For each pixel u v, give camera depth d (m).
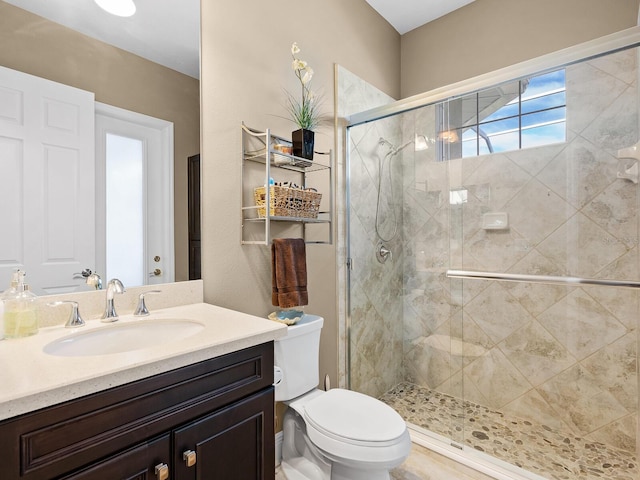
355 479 1.31
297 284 1.63
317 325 1.66
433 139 2.20
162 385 0.82
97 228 1.19
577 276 1.82
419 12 2.53
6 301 0.95
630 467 1.64
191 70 1.42
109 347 1.06
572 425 1.89
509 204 1.98
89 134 1.17
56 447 0.67
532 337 1.99
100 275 1.19
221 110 1.51
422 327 2.42
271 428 1.08
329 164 2.04
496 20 2.32
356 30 2.32
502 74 1.85
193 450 0.87
